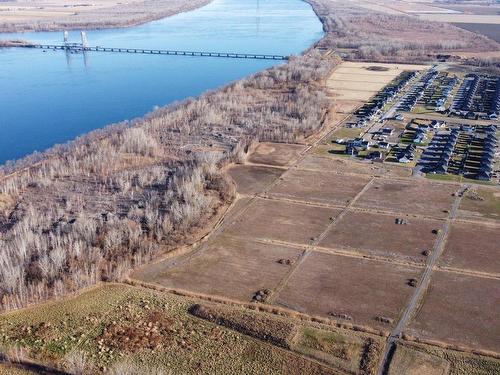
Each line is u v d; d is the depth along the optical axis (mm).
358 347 68688
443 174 122125
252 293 80250
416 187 115500
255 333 71188
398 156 133125
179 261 88688
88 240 91875
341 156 134125
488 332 71750
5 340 70000
